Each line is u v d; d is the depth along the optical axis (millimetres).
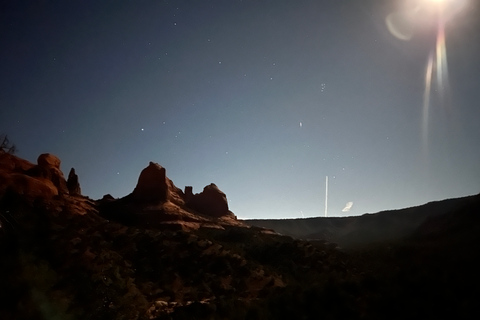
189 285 20984
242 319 15109
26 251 17812
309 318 14266
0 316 12383
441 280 15531
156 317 15828
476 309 12312
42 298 14266
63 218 24641
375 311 13836
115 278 18547
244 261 24891
